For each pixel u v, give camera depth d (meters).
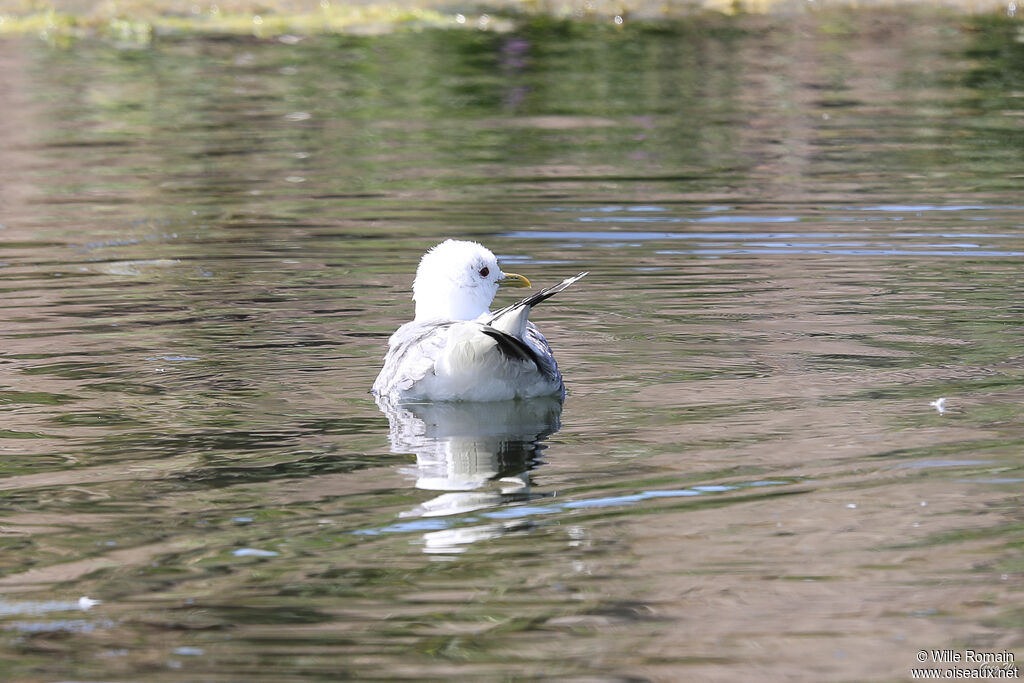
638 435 10.05
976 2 38.69
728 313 13.61
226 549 7.98
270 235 17.27
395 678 6.55
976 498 8.56
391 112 26.05
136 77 29.34
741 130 24.00
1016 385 11.09
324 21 36.22
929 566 7.60
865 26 35.44
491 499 8.73
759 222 17.48
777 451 9.57
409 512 8.53
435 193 19.47
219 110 26.20
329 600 7.33
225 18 36.69
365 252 16.39
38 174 21.12
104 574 7.67
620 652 6.75
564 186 19.73
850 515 8.33
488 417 10.63
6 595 7.42
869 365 11.79
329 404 11.05
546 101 27.02
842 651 6.73
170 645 6.88
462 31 34.91
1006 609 7.09
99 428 10.39
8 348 12.60
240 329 13.31
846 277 14.90
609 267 15.49
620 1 39.62
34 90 28.00
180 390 11.40
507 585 7.46
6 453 9.78
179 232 17.47
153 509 8.64
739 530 8.12
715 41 33.66
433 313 11.94
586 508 8.54
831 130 23.86
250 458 9.67
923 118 24.77
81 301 14.31
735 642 6.83
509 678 6.54
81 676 6.60
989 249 15.94
